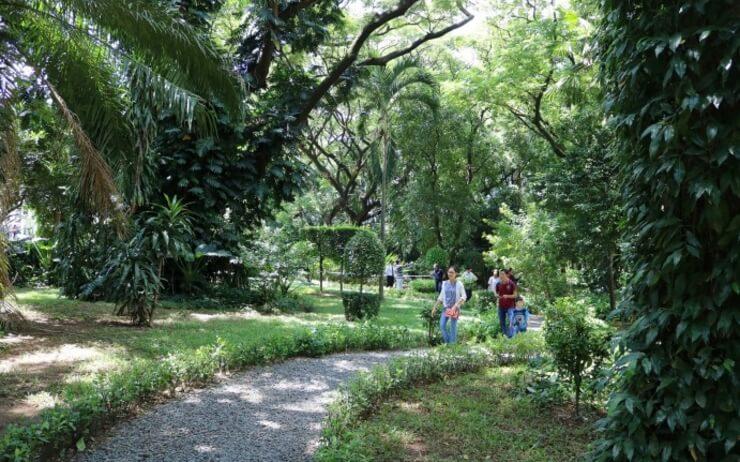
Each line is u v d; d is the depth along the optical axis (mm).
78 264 12141
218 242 13969
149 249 9531
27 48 6805
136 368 5656
